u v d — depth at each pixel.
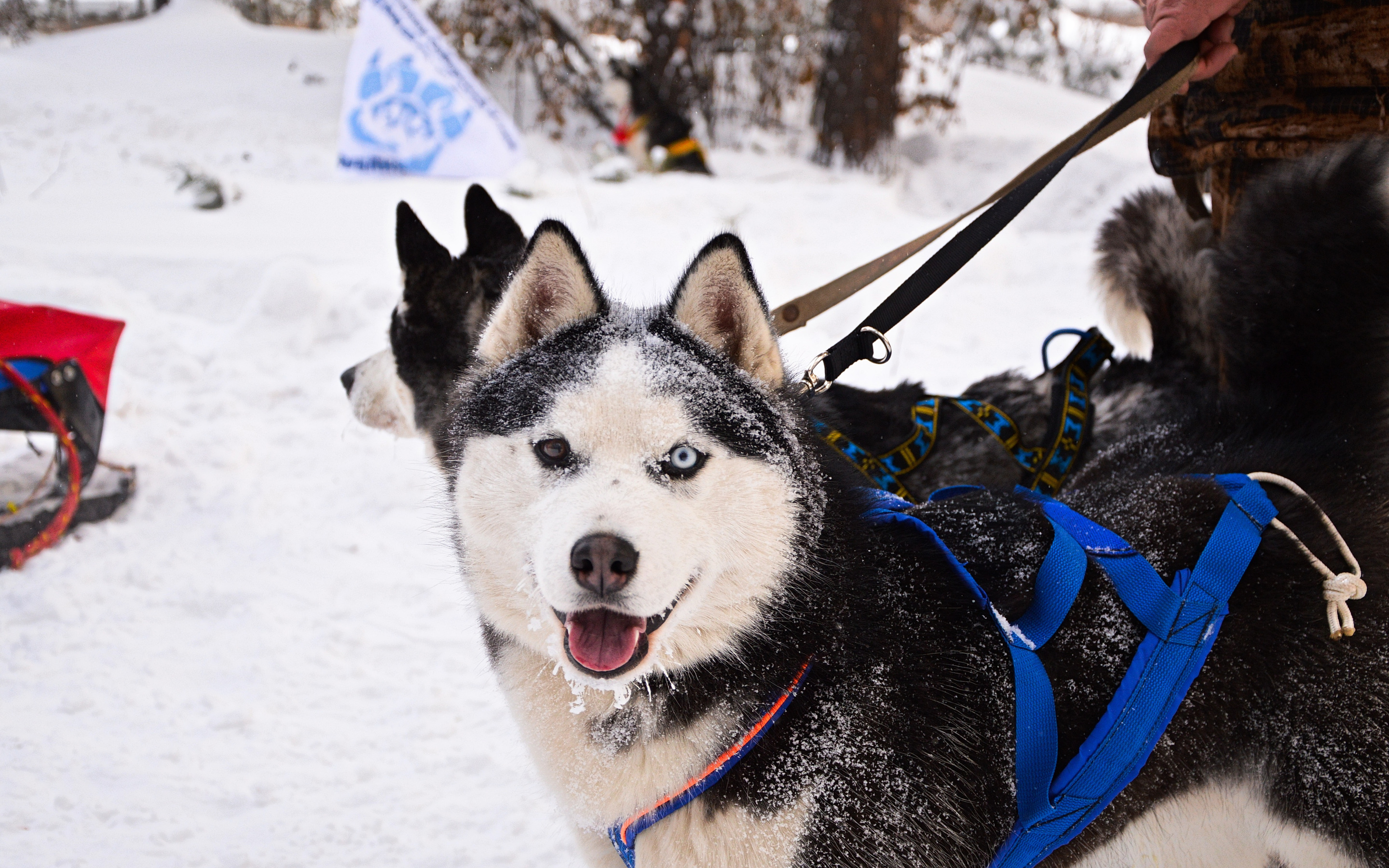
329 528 4.52
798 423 1.91
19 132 12.55
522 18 14.01
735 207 9.70
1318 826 1.84
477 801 2.91
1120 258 3.04
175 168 10.52
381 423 4.11
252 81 15.14
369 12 10.98
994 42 18.50
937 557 1.93
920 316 6.72
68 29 18.44
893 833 1.71
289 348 6.20
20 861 2.61
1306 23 2.26
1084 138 2.38
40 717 3.20
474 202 3.78
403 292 3.83
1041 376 3.41
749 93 15.16
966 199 13.15
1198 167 2.70
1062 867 1.93
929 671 1.80
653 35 13.77
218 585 4.00
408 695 3.42
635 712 1.78
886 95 13.54
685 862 1.78
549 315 1.91
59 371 4.25
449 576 4.18
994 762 1.80
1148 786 1.83
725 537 1.72
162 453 4.96
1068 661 1.82
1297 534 1.93
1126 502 2.07
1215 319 2.36
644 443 1.69
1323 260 2.13
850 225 9.20
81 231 8.38
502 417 1.78
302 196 10.15
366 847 2.72
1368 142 2.13
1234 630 1.82
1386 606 1.85
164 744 3.11
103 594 3.92
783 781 1.72
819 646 1.78
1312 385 2.22
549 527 1.63
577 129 14.09
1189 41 2.32
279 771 3.02
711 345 1.87
